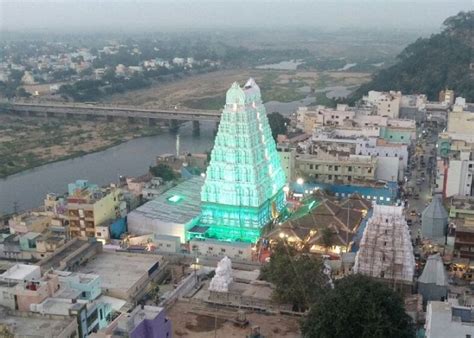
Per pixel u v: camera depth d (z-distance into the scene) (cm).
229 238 13975
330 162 17075
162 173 17975
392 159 17338
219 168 13912
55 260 11700
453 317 7688
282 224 13788
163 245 13475
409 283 10294
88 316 9012
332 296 8456
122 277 11525
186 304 10381
